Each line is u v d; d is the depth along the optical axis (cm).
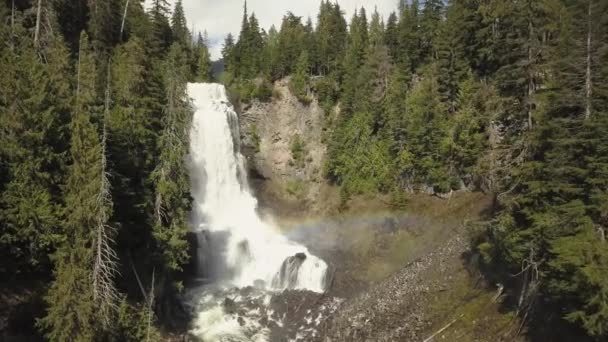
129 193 3106
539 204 2538
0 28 3406
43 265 2758
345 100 6481
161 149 3416
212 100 6875
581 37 2402
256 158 7294
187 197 3647
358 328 3588
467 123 4853
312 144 7156
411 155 5288
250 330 3828
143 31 5878
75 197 2509
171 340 3447
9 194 2586
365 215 5459
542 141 2516
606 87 2330
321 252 5216
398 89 5788
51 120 2759
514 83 2889
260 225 6166
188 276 4631
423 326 3325
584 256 2088
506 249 2811
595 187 2245
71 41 5019
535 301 2791
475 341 2962
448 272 3772
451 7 6103
